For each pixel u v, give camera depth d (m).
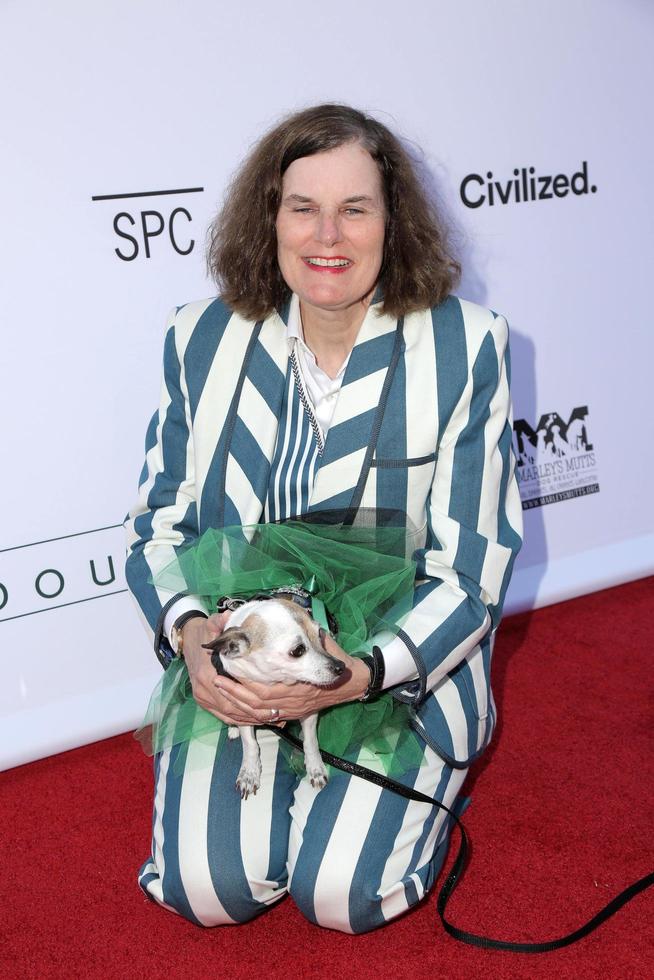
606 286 3.46
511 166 3.19
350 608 2.01
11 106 2.54
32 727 2.94
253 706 1.89
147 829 2.58
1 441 2.74
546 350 3.41
